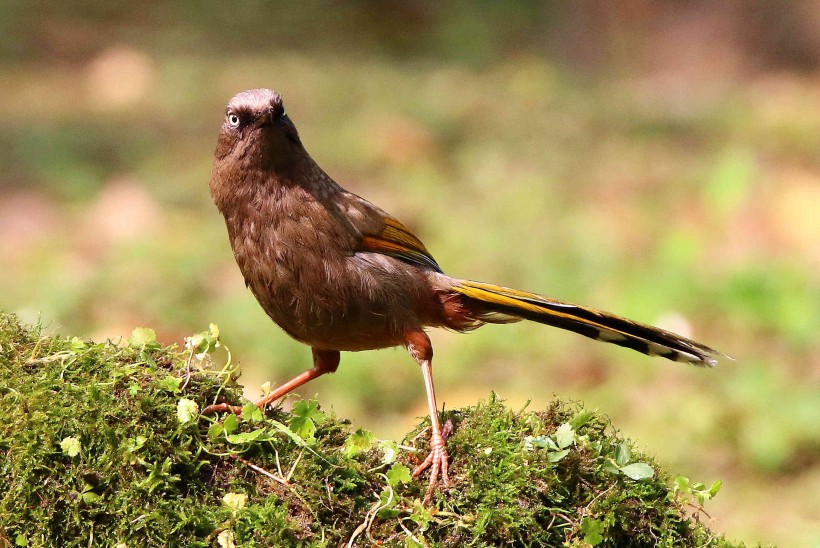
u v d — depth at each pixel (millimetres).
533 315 7301
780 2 28547
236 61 29141
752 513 10703
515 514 5629
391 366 13188
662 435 11867
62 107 24422
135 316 13969
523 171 20219
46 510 5344
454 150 21688
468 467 5863
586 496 5805
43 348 5867
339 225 6914
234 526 5434
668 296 14727
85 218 17938
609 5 29078
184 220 17875
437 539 5617
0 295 14539
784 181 19688
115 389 5711
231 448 5707
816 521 10359
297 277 6891
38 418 5426
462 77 28250
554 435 5918
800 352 13617
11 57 28578
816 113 24953
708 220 18141
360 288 6941
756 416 12023
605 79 28781
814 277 15633
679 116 24469
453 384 13117
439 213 17859
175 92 25547
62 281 14859
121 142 21750
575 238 16734
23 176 19609
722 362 13297
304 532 5520
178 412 5625
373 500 5684
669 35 29000
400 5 33906
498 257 16047
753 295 14711
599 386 13062
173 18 32750
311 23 33062
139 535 5367
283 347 13242
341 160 20641
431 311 7383
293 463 5680
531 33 31688
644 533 5828
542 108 24781
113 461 5426
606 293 15070
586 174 20406
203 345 6137
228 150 6863
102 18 32281
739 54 28656
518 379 13195
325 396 12789
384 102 24594
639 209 18672
